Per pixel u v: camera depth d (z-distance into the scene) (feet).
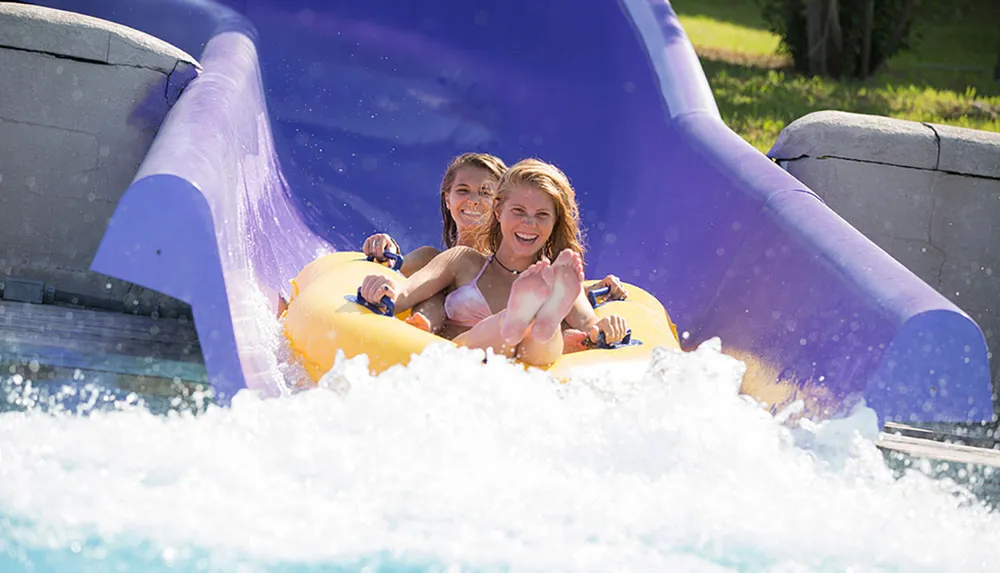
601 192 35.24
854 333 20.17
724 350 24.25
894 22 90.43
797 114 71.56
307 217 31.68
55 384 20.61
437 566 13.51
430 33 42.60
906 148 29.68
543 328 20.72
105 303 27.50
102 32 27.30
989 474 20.83
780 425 20.17
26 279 27.45
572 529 14.90
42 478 15.21
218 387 18.57
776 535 15.26
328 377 19.17
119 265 18.28
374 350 20.47
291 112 37.83
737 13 118.42
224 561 13.21
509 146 38.27
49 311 26.17
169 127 22.16
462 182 26.94
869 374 19.24
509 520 15.02
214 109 23.77
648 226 30.83
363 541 14.03
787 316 22.49
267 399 18.58
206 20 36.35
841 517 16.14
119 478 15.38
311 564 13.30
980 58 103.19
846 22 89.25
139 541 13.53
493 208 24.91
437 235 33.14
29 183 27.43
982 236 29.96
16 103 27.27
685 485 16.70
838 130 29.73
